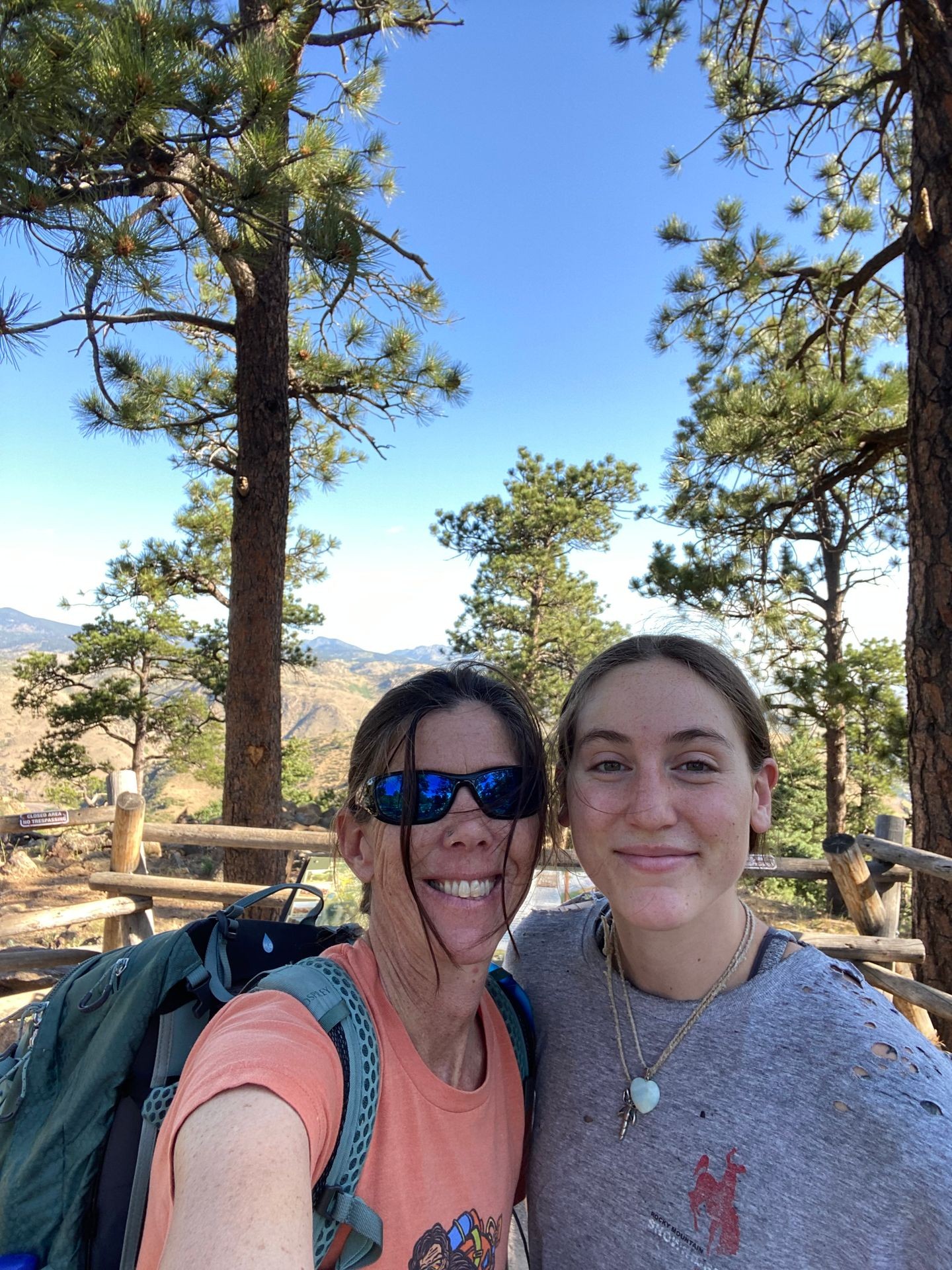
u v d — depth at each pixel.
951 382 2.00
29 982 1.64
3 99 1.56
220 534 7.99
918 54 2.05
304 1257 0.38
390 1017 0.54
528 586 9.59
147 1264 0.44
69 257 1.82
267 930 0.70
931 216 2.04
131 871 1.94
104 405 3.56
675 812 0.55
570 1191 0.59
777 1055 0.53
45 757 9.79
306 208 2.13
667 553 5.08
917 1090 0.49
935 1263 0.45
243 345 3.05
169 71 1.68
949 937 1.94
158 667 10.23
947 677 1.99
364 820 0.61
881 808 7.21
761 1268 0.49
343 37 3.13
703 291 4.36
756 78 3.38
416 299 3.44
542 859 0.65
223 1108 0.43
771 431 3.71
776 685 5.00
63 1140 0.59
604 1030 0.61
